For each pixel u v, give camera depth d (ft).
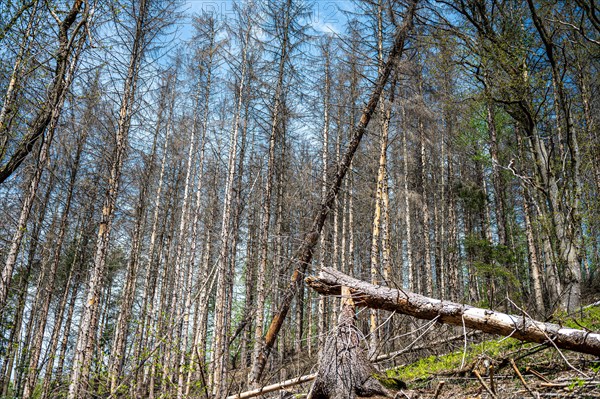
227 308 45.65
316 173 48.47
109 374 25.67
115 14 25.30
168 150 60.39
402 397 15.81
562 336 15.69
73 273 57.62
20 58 21.75
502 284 39.42
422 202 59.98
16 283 46.29
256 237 58.80
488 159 56.70
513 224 65.31
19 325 42.09
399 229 64.64
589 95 35.06
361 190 48.91
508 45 33.88
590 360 15.55
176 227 74.13
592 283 44.78
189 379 34.88
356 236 62.49
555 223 28.53
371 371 17.04
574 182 27.55
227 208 45.06
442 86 39.73
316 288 22.98
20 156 21.09
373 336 26.61
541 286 41.65
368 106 33.83
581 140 31.50
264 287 36.42
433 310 19.20
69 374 27.35
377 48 36.60
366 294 20.83
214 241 66.33
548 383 13.75
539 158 31.68
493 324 17.48
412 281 51.67
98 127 32.96
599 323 21.15
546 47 30.86
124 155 33.91
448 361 22.52
